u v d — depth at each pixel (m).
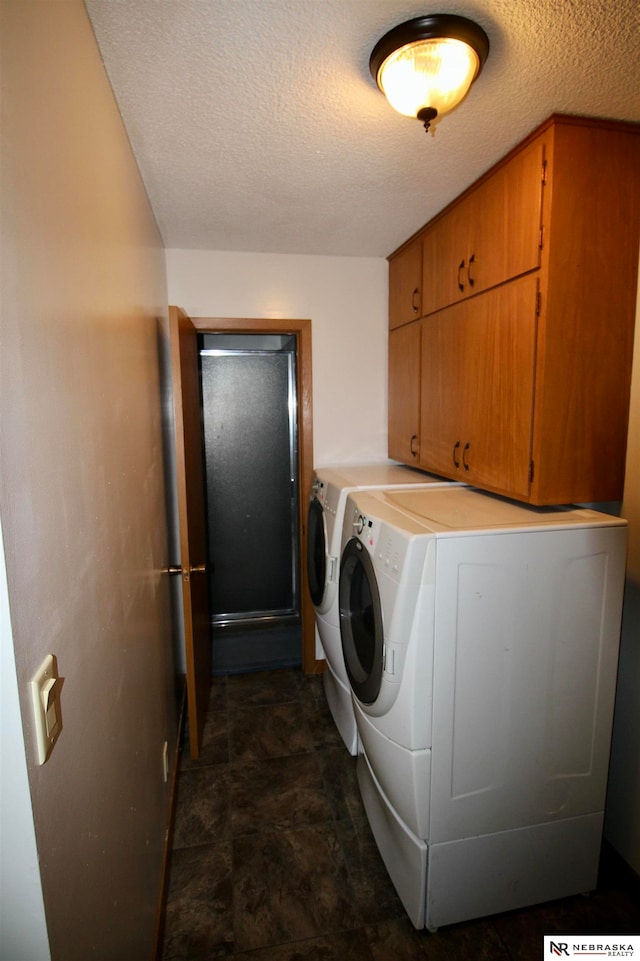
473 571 1.26
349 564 1.70
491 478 1.67
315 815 1.80
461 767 1.32
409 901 1.39
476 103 1.28
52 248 0.69
